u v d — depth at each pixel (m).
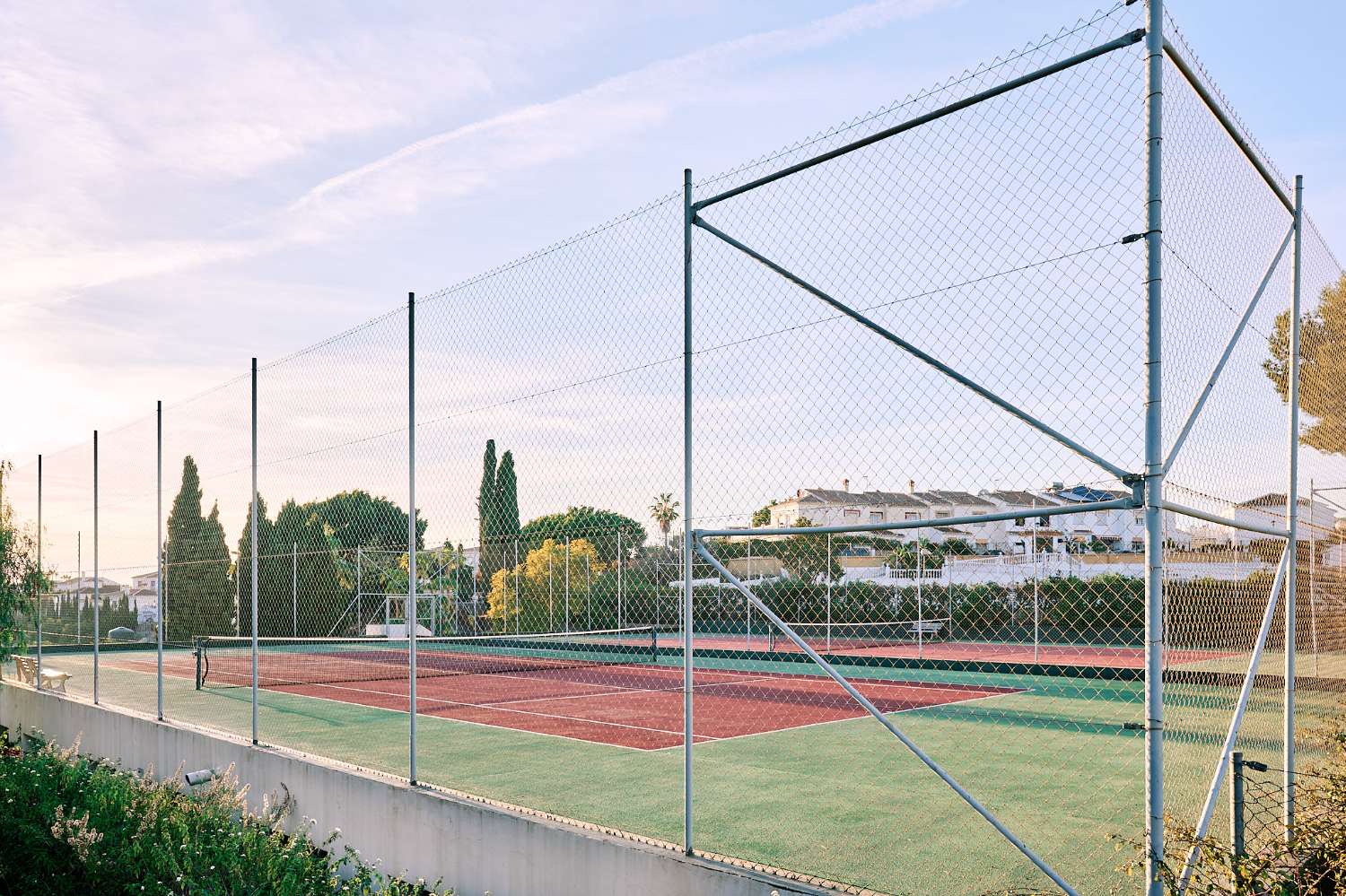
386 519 9.78
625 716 12.99
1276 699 9.26
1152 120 3.80
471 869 6.01
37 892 5.96
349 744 10.52
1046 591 14.77
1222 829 5.05
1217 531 5.17
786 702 14.38
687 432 5.27
